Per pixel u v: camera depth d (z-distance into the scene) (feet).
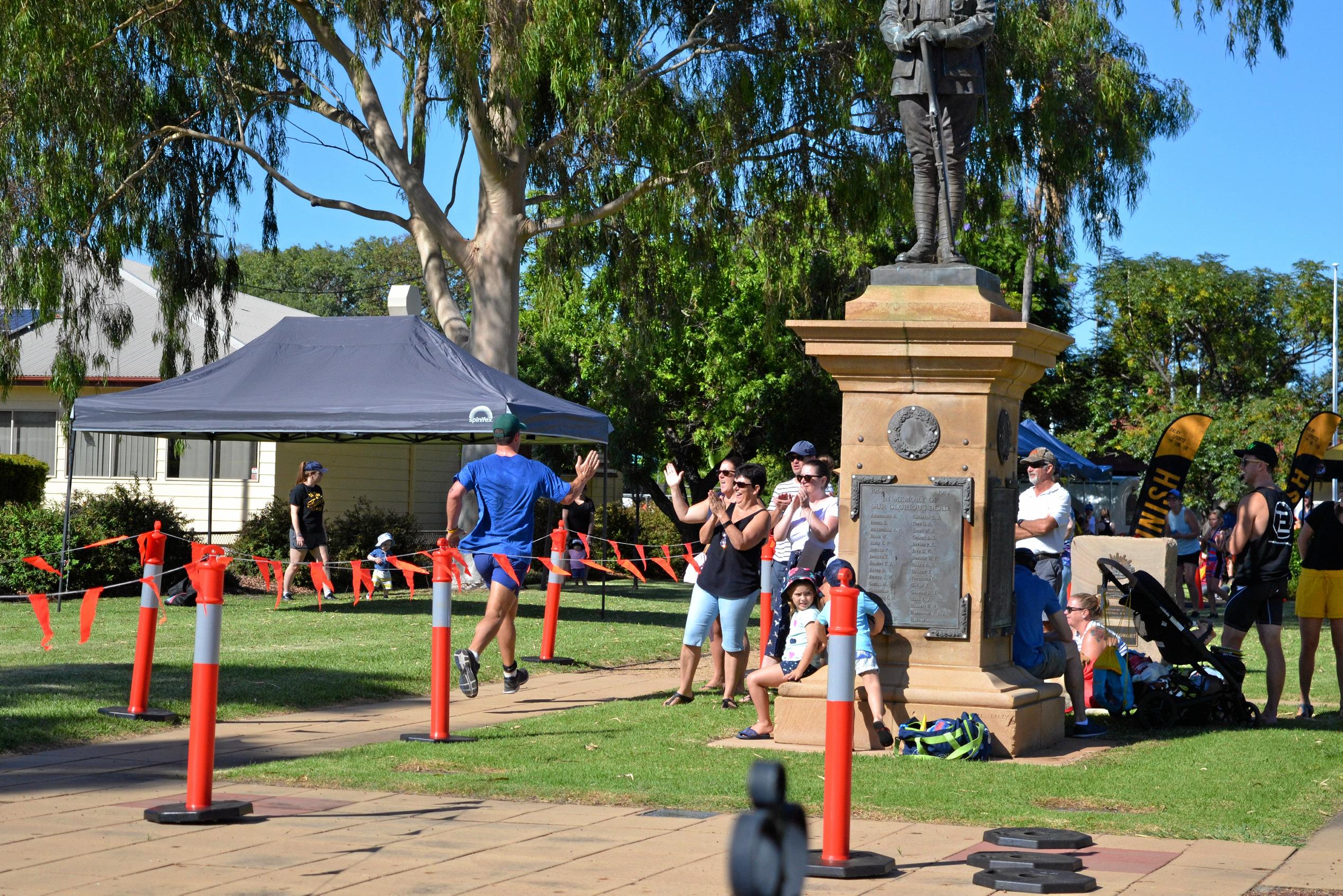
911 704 28.55
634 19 69.46
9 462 82.99
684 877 17.51
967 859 18.58
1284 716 35.86
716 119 71.36
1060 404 172.24
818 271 86.33
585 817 21.50
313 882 17.24
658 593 85.92
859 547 29.40
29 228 73.20
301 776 24.76
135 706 31.94
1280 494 34.22
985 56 31.60
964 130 31.17
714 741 29.45
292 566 67.31
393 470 98.99
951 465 29.04
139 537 32.30
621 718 32.78
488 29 68.54
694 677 41.27
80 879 17.40
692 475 145.18
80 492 75.82
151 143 78.89
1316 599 35.32
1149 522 54.08
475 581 77.92
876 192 76.43
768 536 38.40
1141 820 21.57
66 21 68.54
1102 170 77.20
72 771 25.89
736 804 22.38
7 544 66.13
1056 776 25.27
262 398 59.88
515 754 27.25
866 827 21.04
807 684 29.07
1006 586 29.84
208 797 21.18
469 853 18.93
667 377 132.57
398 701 37.32
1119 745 30.12
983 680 28.45
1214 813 21.98
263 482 90.53
